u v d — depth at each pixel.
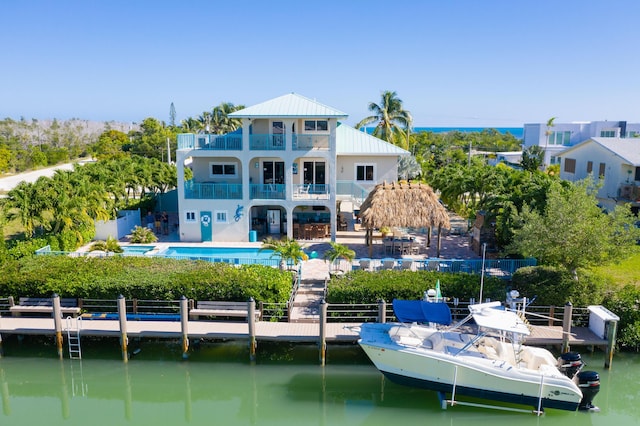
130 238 32.34
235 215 31.36
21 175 62.50
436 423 15.66
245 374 17.83
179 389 17.88
